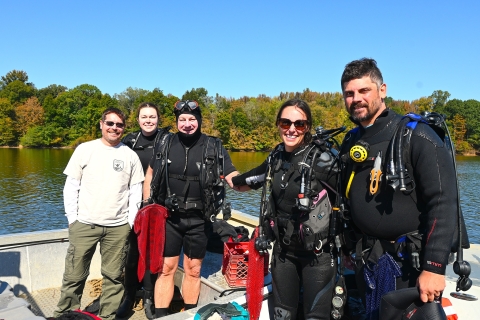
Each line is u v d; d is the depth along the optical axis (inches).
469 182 1214.9
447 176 76.6
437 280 75.2
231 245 143.6
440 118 83.3
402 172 79.3
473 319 108.3
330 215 96.7
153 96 2950.3
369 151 86.9
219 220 179.6
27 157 1918.1
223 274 142.3
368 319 90.4
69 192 124.5
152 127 149.1
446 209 76.0
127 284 139.6
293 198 98.8
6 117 2691.9
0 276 148.5
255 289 104.8
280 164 102.7
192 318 99.1
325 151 98.3
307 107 99.3
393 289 85.0
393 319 81.4
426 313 78.2
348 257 103.0
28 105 2930.6
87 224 123.9
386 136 85.4
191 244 126.3
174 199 120.3
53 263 159.6
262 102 3491.6
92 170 125.0
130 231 131.1
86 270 126.6
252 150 2464.3
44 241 156.9
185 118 121.9
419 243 81.8
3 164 1556.3
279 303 103.4
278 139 2459.4
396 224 83.7
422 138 79.1
